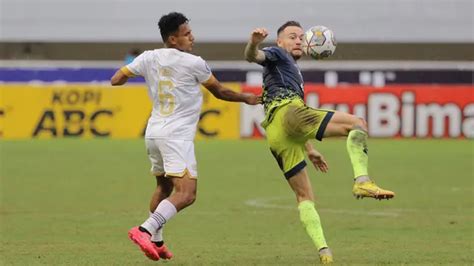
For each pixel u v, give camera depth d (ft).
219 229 139.85
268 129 104.83
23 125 323.78
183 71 99.86
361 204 172.96
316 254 113.09
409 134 323.16
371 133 322.34
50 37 417.69
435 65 390.63
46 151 280.72
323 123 99.50
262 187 200.23
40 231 137.39
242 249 118.42
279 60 104.37
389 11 415.23
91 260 107.96
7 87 322.34
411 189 197.98
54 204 172.04
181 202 99.09
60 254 113.29
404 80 345.92
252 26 415.03
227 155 270.05
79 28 418.10
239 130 322.75
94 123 325.62
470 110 322.55
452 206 169.89
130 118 324.80
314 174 228.22
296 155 104.37
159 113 101.35
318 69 344.69
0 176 220.02
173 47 101.71
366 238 129.29
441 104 322.34
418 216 155.43
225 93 102.78
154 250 95.91
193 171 100.48
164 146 100.12
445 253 113.09
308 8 416.26
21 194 187.73
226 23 415.03
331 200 179.01
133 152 278.87
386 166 245.04
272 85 104.37
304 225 104.17
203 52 415.03
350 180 215.51
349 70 345.72
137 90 324.39
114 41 418.72
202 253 114.52
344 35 413.39
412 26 414.62
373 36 414.00
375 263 103.24
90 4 418.72
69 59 419.13
